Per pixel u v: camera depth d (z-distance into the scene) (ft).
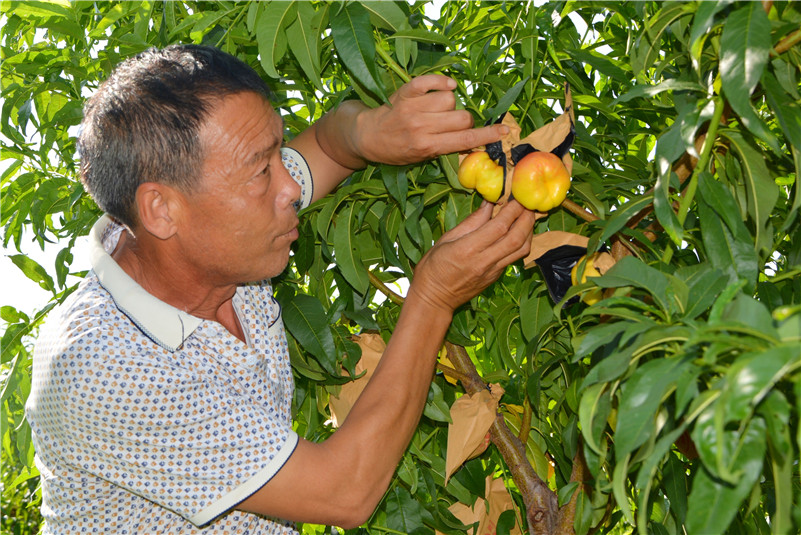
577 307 4.30
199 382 3.31
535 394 4.13
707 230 2.75
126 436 3.28
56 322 3.48
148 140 3.17
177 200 3.28
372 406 3.51
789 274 3.20
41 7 4.62
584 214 3.74
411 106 3.58
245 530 3.84
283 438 3.36
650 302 2.91
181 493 3.38
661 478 4.12
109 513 3.60
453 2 4.62
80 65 4.93
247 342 3.92
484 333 5.15
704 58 3.07
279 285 4.69
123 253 3.86
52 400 3.32
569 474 4.64
